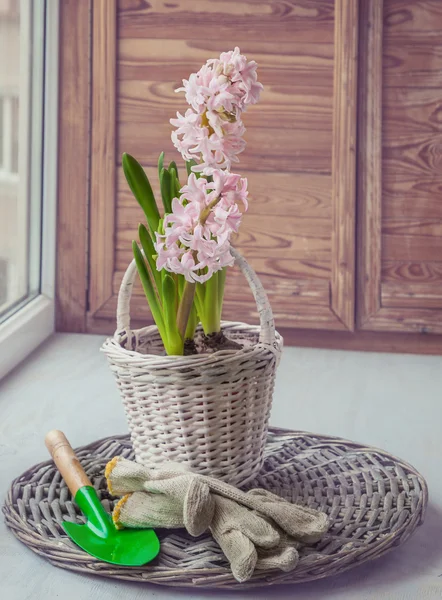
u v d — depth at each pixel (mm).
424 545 1175
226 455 1170
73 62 2109
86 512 1156
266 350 1153
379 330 2137
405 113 2051
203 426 1146
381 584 1076
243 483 1205
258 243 2137
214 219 1049
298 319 2145
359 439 1564
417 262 2104
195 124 1061
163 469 1123
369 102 2053
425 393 1832
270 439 1419
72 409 1704
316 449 1382
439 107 2039
